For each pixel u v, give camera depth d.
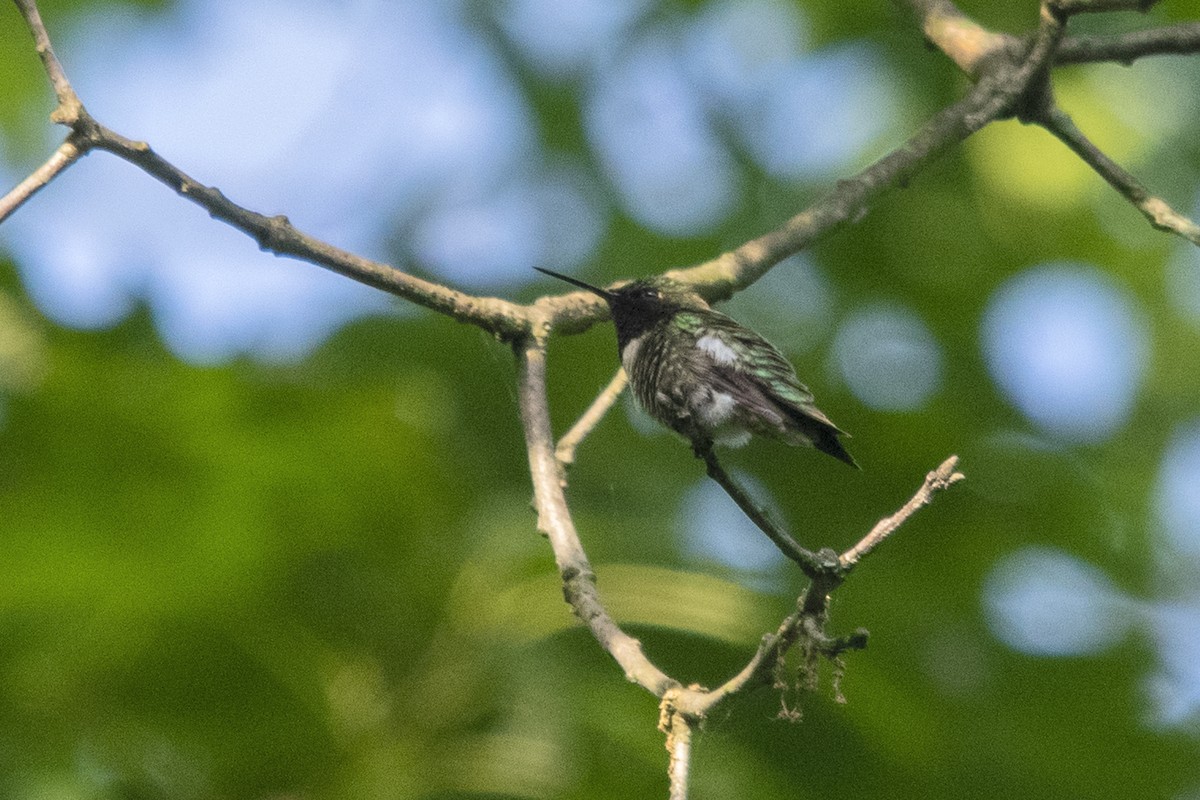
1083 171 14.12
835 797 9.90
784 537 5.34
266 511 9.46
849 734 9.98
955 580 11.74
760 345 9.05
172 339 11.02
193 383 9.41
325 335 12.71
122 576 9.27
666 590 9.66
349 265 7.26
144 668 9.38
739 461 12.12
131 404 9.39
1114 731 11.09
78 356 9.83
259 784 9.25
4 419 9.32
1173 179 14.66
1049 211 14.37
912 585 11.31
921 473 12.09
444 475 10.38
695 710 5.81
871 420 12.27
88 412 9.23
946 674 11.07
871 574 11.34
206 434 9.24
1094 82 14.49
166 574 9.25
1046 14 8.70
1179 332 15.41
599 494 11.93
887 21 14.78
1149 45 9.57
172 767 9.28
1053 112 8.97
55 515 9.03
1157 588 13.23
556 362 12.52
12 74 14.81
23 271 11.08
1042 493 12.74
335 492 9.58
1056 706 11.20
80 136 6.38
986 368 14.47
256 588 9.37
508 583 9.85
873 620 10.72
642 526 10.62
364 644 9.48
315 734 9.22
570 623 9.48
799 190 14.84
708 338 8.85
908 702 9.99
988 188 14.35
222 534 9.29
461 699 9.27
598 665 9.66
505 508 10.90
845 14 14.88
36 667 9.37
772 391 8.80
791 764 9.89
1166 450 15.24
